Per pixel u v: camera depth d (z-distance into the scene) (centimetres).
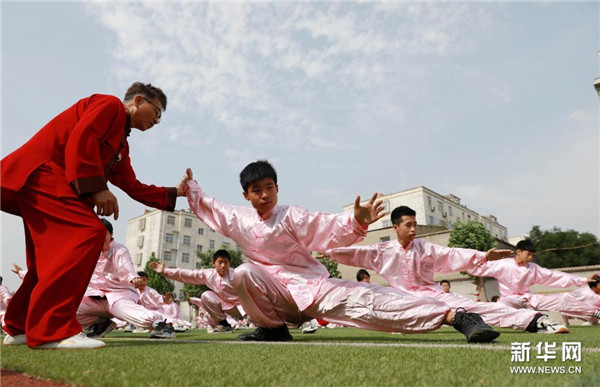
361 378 138
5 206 277
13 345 294
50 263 257
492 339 283
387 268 521
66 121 291
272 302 361
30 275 303
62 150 286
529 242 708
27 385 139
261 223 384
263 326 371
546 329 452
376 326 333
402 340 349
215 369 159
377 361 179
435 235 2580
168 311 1024
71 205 267
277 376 142
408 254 517
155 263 649
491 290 2183
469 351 216
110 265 551
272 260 384
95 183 269
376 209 315
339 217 336
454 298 505
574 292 795
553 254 3562
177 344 303
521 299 706
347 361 181
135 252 5109
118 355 209
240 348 253
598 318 739
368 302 334
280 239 371
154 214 5075
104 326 559
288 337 378
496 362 173
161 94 353
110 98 306
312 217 354
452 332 523
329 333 643
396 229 523
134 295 561
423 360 180
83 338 254
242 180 388
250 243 388
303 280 369
